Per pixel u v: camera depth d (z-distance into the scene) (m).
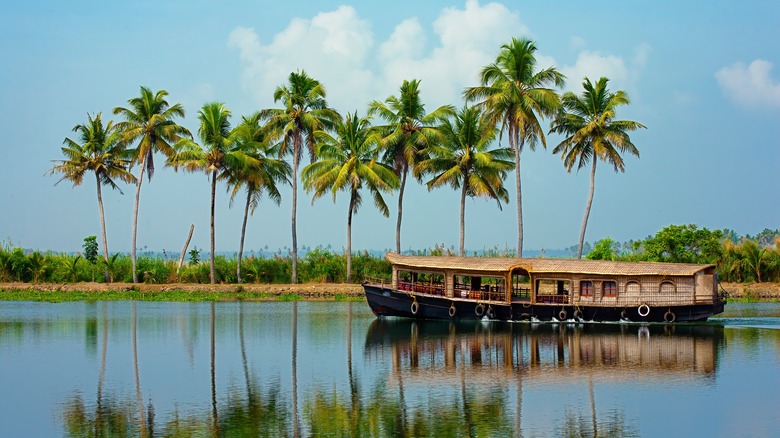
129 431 24.39
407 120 65.44
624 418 25.78
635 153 62.66
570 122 64.19
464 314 48.62
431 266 49.34
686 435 23.97
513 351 38.12
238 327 46.69
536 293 48.09
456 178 64.25
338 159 65.12
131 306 59.12
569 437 23.86
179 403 27.77
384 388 30.08
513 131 61.16
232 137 66.44
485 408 27.11
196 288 67.44
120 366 34.31
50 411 26.67
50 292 66.69
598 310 47.28
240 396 28.72
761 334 43.28
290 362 35.34
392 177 64.00
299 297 65.06
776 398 28.27
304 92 67.06
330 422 25.41
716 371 32.97
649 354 37.12
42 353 37.50
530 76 61.28
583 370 33.44
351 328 46.28
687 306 45.81
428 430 24.53
